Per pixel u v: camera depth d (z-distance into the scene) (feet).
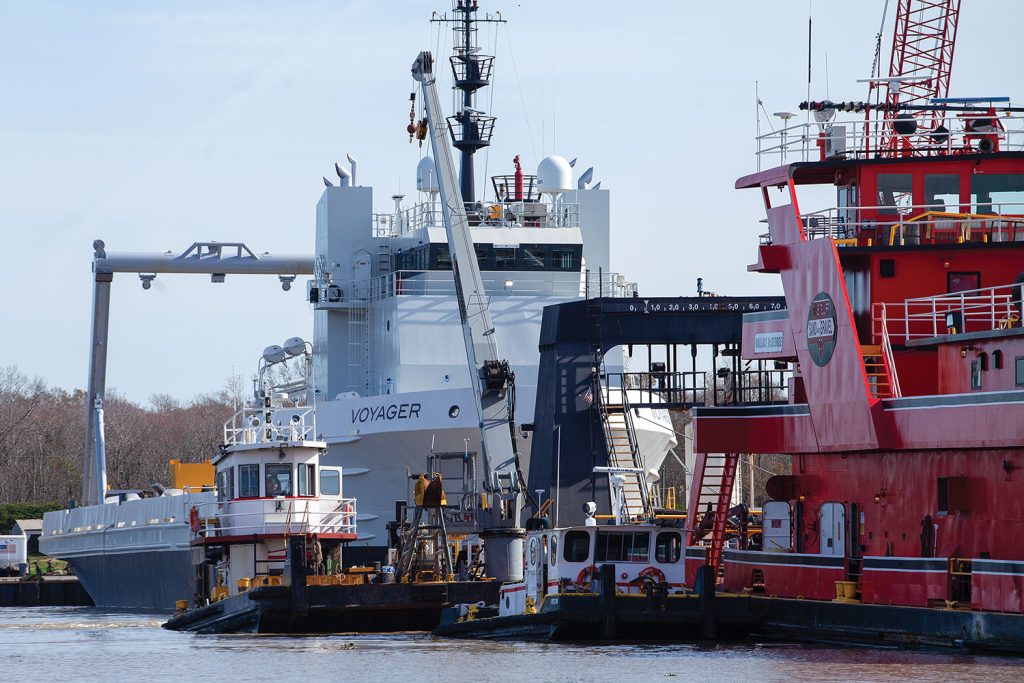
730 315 636.48
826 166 475.31
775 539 493.77
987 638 385.29
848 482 459.73
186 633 583.17
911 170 473.26
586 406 637.30
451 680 391.24
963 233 468.75
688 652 440.86
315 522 593.01
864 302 472.03
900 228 465.06
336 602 546.26
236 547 595.06
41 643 539.29
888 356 440.86
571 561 488.85
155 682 405.80
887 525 439.63
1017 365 399.03
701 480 547.49
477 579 590.55
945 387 431.43
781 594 483.10
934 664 382.63
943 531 415.23
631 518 601.21
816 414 461.78
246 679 407.85
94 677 419.95
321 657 457.68
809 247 466.70
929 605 411.13
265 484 590.96
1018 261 466.70
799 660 408.46
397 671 414.82
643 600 470.80
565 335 640.58
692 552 523.29
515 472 641.40
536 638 484.33
